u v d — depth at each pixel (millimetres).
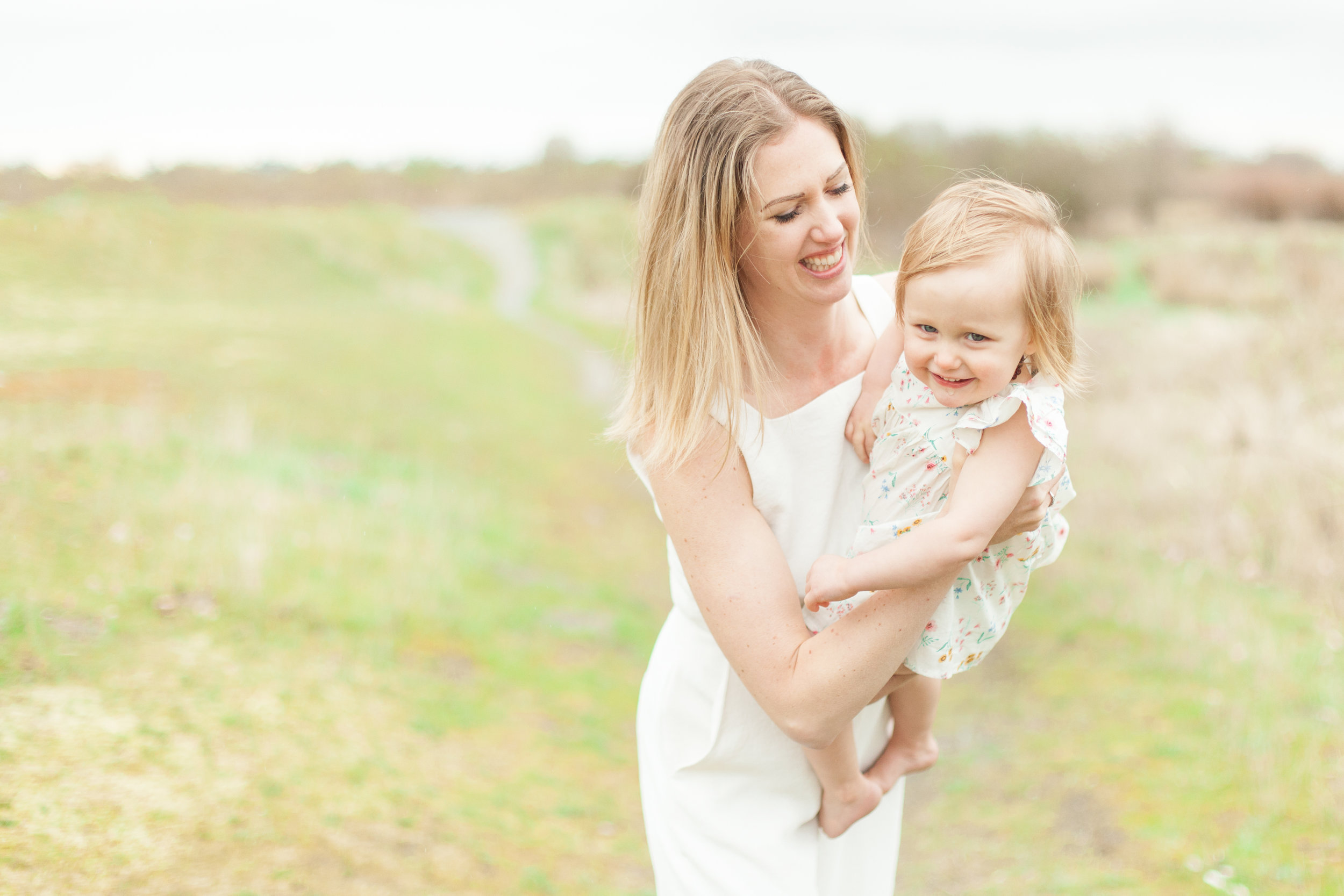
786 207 1547
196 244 23297
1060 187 21406
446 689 4844
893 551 1544
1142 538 6746
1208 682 4895
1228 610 5586
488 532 7371
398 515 6840
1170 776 4105
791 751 1838
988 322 1556
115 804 3160
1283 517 6191
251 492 6223
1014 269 1552
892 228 16062
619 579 7348
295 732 3971
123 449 6426
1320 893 3170
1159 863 3527
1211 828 3662
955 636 1694
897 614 1527
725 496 1632
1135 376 9141
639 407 1693
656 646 2004
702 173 1562
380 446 8844
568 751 4586
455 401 11594
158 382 9148
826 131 1606
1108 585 6223
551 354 17781
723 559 1623
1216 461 6992
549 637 5867
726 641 1623
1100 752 4469
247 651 4520
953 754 4801
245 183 35844
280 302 20969
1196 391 8383
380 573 5785
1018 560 1719
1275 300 9031
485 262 37188
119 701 3789
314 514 6270
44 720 3521
